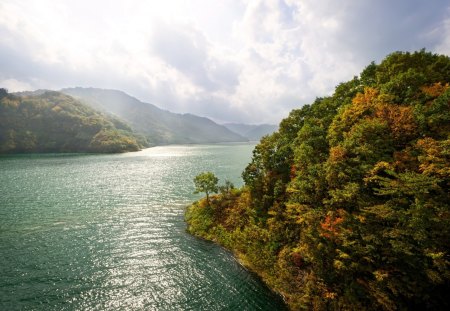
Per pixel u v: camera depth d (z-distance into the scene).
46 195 78.25
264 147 52.16
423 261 21.81
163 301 28.86
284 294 30.48
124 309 27.41
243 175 53.69
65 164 159.50
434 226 21.31
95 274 34.09
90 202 70.50
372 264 24.86
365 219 25.70
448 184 23.20
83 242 44.28
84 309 27.28
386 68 40.25
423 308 22.98
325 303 26.81
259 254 37.91
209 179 58.38
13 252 40.22
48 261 37.44
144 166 148.62
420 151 25.44
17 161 176.88
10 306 27.47
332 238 27.50
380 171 27.58
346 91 46.62
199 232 48.72
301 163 38.72
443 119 25.22
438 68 36.56
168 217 58.16
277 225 39.97
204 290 31.06
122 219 56.59
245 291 31.16
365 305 24.47
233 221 48.81
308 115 51.84
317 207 33.09
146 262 37.56
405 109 28.09
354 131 31.11
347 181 29.88
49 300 28.62
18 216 58.16
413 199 24.22
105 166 149.38
